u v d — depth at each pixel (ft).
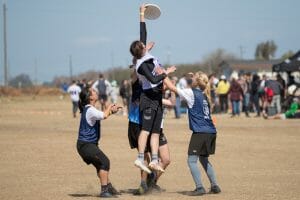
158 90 79.10
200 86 80.59
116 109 76.95
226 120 229.45
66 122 226.38
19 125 209.05
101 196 77.56
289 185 87.92
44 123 220.64
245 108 256.11
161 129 81.56
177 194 80.48
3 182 90.58
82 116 77.05
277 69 277.64
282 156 123.54
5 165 109.60
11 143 146.82
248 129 187.32
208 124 79.87
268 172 102.01
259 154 126.93
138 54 78.23
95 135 77.36
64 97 655.76
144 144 78.33
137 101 81.76
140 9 83.87
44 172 101.14
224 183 90.12
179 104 249.34
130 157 121.29
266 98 241.55
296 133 174.19
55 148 136.26
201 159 81.20
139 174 99.91
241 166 109.50
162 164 82.33
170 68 79.36
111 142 150.20
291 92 252.62
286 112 238.07
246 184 89.04
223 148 137.69
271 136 165.89
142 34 83.56
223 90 280.31
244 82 264.31
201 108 79.46
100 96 258.16
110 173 100.89
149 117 78.54
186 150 133.28
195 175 79.25
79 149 77.36
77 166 108.47
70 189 84.23
